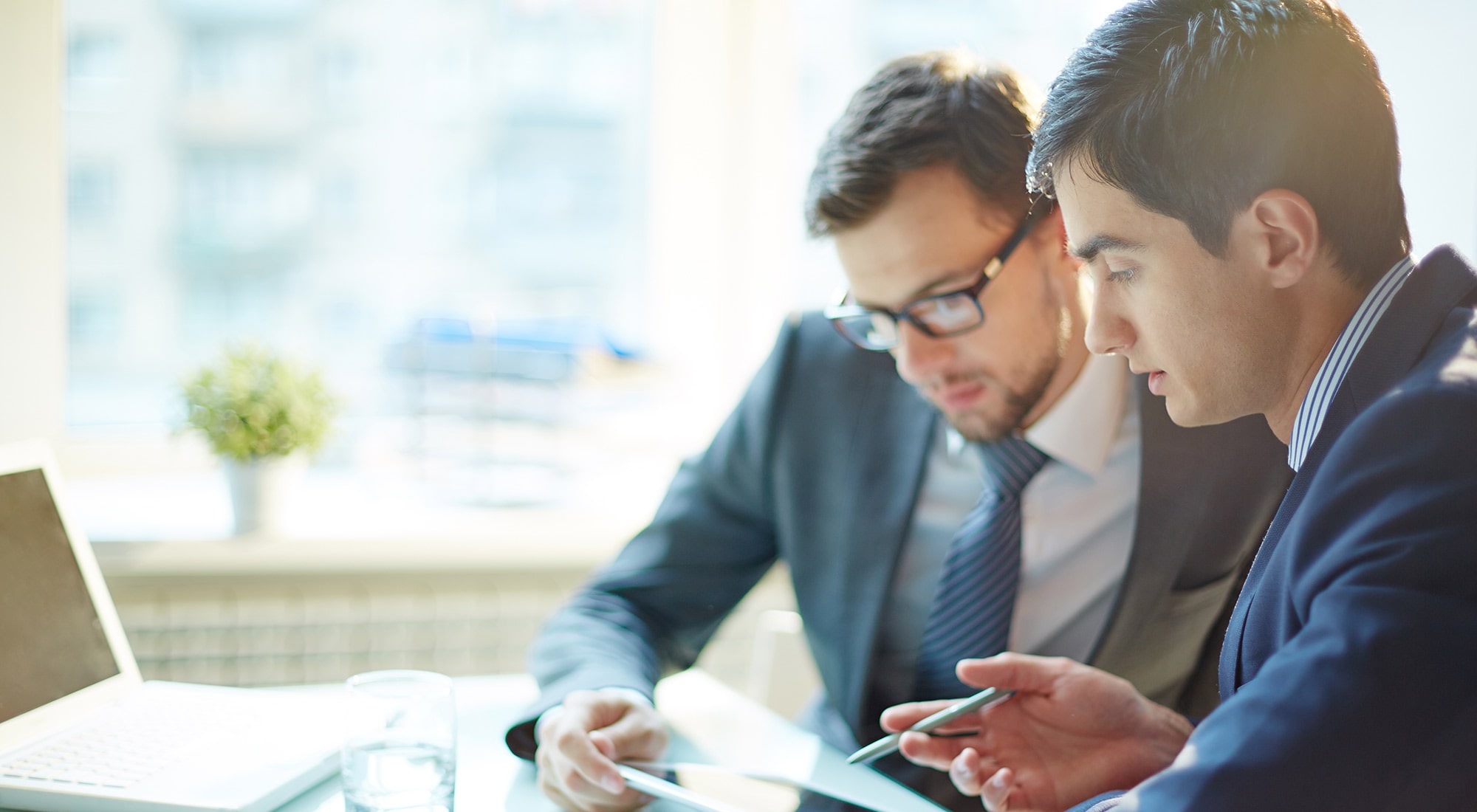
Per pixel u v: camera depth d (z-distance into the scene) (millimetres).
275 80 2023
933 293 1093
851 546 1310
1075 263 1123
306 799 932
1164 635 1187
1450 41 1863
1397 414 612
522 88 2148
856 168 1063
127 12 1926
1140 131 709
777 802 964
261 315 2066
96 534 1709
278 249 2059
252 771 938
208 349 2039
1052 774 952
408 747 836
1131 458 1221
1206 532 1159
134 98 1945
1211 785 569
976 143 1060
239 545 1752
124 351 1988
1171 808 576
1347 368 706
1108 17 771
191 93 1980
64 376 1901
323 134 2059
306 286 2082
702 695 1276
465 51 2111
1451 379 614
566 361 2064
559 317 2207
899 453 1312
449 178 2131
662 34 2191
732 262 2238
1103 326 770
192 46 1973
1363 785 548
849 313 1209
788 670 1567
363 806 833
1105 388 1193
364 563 1825
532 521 1949
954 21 2266
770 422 1383
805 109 2246
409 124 2100
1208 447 1160
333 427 1864
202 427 1749
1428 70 1867
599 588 1361
